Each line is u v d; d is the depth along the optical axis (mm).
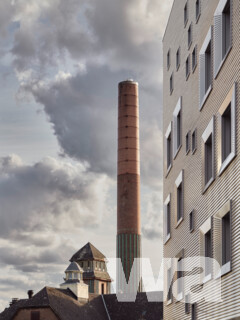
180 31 42062
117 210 135375
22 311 109875
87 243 161875
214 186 30625
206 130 32562
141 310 127312
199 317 34125
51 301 110938
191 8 38281
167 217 46156
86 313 121188
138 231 134000
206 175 33125
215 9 31000
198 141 35000
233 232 26734
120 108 137000
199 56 34812
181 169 40406
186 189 38562
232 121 26625
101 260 159250
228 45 29234
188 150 37938
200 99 34125
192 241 36375
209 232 32500
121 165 135500
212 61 31797
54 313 108938
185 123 39406
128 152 135500
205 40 33469
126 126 135500
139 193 135000
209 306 31547
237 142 26125
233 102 26484
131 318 126625
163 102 49188
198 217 34812
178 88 42344
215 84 30672
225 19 29484
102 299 132250
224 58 28359
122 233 133625
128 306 129250
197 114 35438
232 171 27047
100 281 156875
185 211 38719
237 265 26016
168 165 46656
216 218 30031
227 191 27938
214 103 30844
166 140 47031
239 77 26078
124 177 134750
